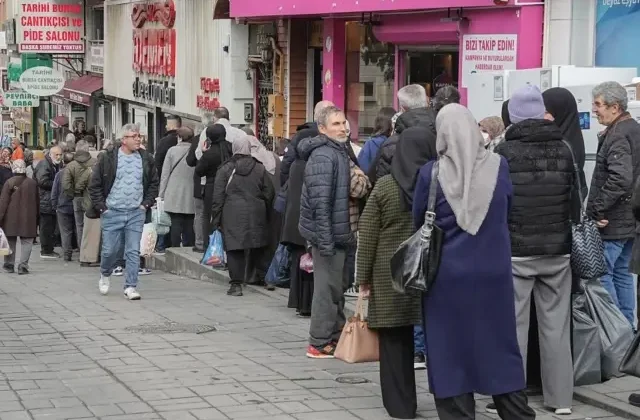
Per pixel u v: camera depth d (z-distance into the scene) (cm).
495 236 908
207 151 2106
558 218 1011
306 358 1296
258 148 1838
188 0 3600
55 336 1466
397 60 2259
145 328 1518
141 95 4291
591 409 1038
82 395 1108
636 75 1441
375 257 1012
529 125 1012
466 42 1886
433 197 908
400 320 995
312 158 1239
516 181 1005
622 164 1130
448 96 1316
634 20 1562
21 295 1934
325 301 1282
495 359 909
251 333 1473
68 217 2720
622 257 1232
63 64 5784
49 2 5431
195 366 1248
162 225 2383
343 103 2519
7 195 2406
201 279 2136
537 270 1014
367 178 1254
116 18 4719
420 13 2047
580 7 1655
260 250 1873
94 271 2461
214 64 3331
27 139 7212
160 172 2512
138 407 1055
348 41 2502
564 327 1020
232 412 1032
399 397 1008
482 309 905
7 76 6662
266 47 2966
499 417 973
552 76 1421
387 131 1423
